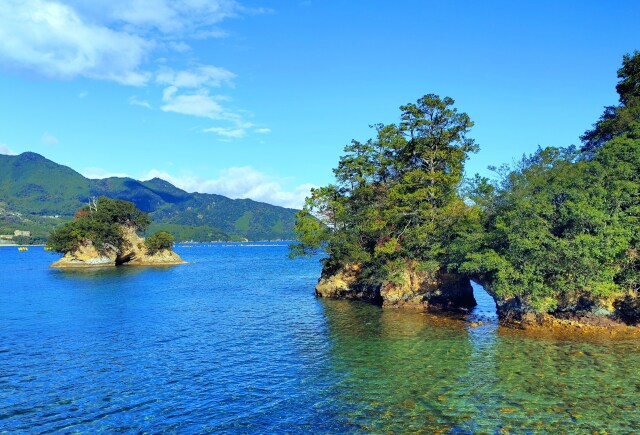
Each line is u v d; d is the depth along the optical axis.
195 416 18.75
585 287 30.77
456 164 51.41
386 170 57.00
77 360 27.39
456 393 20.52
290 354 28.42
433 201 49.19
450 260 41.69
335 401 20.08
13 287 70.25
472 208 42.41
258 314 44.09
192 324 38.94
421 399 19.94
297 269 112.75
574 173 33.97
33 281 80.38
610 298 32.88
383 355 27.45
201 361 27.03
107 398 20.94
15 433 17.39
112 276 91.56
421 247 46.56
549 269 32.66
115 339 33.12
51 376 24.28
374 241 53.22
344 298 55.59
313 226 54.78
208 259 166.25
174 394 21.38
